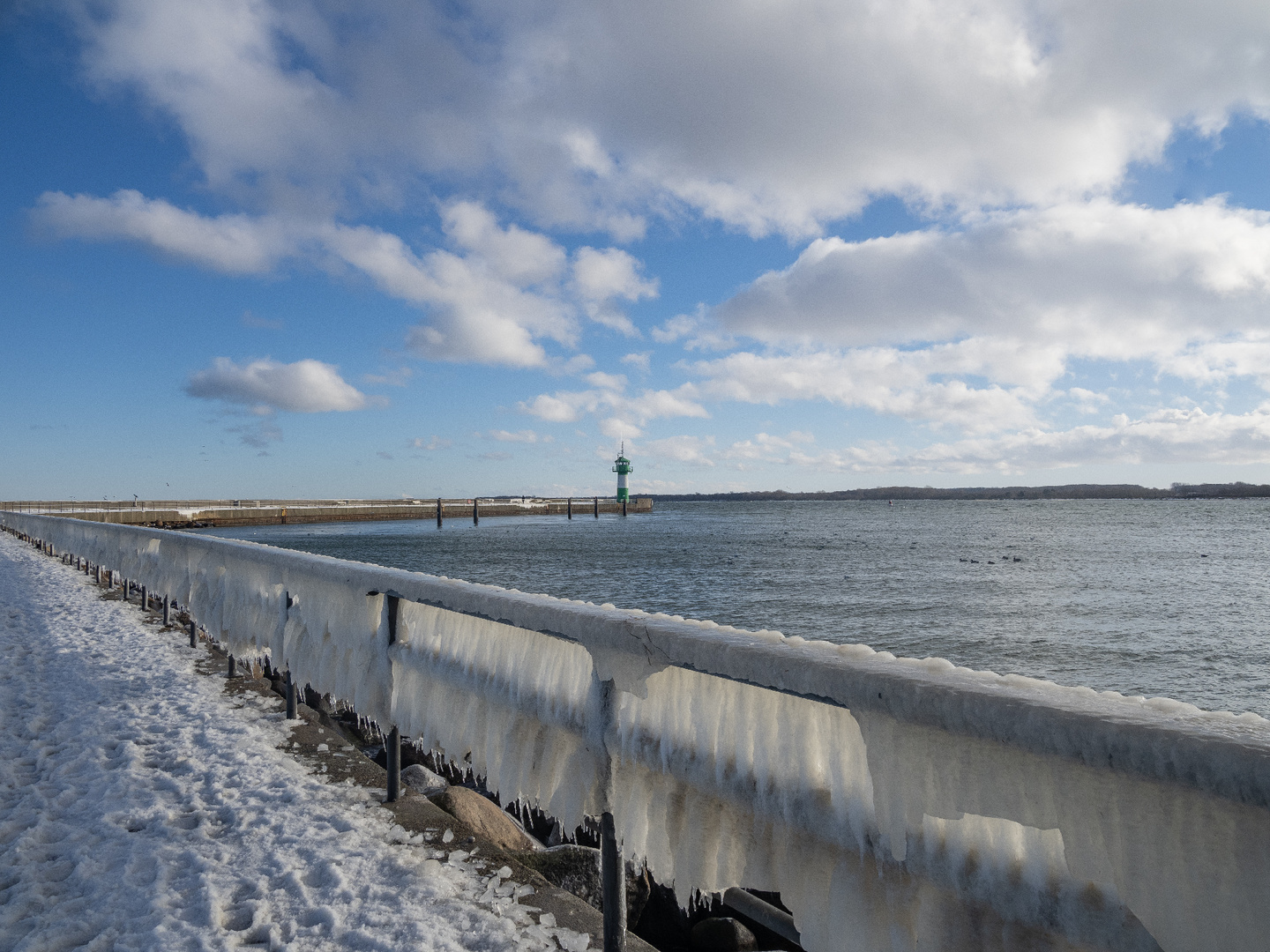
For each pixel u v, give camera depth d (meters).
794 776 1.34
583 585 29.53
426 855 2.60
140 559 8.24
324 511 101.19
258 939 2.08
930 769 1.06
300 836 2.74
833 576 32.47
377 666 2.94
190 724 4.10
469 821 3.28
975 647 17.98
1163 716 0.86
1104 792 0.87
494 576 32.25
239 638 4.67
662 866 1.63
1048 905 0.97
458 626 2.46
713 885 1.51
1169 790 0.81
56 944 2.04
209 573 5.45
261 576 4.39
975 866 1.06
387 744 3.02
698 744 1.54
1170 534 68.88
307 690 6.45
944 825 1.09
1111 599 25.77
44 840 2.71
